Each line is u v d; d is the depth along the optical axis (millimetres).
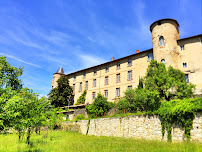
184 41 26391
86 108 27172
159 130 14414
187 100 13336
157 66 20250
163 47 26562
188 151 9688
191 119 12422
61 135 21969
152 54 29750
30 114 11398
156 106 15430
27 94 10992
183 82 18234
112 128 19188
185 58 25422
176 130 13172
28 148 13328
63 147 13117
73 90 41969
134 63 31984
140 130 16047
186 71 24688
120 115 19156
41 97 13883
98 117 22750
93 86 37562
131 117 17391
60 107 38062
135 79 30688
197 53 24609
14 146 14141
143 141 13859
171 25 27531
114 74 34469
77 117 26672
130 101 20828
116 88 33094
